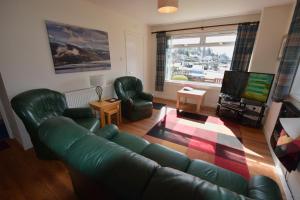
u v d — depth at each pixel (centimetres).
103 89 326
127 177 58
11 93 195
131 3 277
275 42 284
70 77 260
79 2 254
